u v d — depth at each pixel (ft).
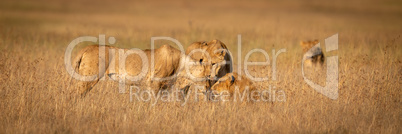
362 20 183.83
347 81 44.39
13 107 35.70
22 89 38.68
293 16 199.72
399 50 66.59
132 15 193.26
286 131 33.35
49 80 41.70
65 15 182.91
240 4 290.97
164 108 37.50
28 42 76.07
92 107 36.45
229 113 37.06
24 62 48.96
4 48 56.75
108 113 36.19
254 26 127.85
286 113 37.09
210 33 97.19
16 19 154.51
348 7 273.13
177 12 222.48
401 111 38.14
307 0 322.14
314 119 35.40
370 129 33.96
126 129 32.78
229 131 33.04
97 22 148.05
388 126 34.76
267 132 33.37
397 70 47.09
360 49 61.00
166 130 33.68
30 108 36.52
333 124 35.01
